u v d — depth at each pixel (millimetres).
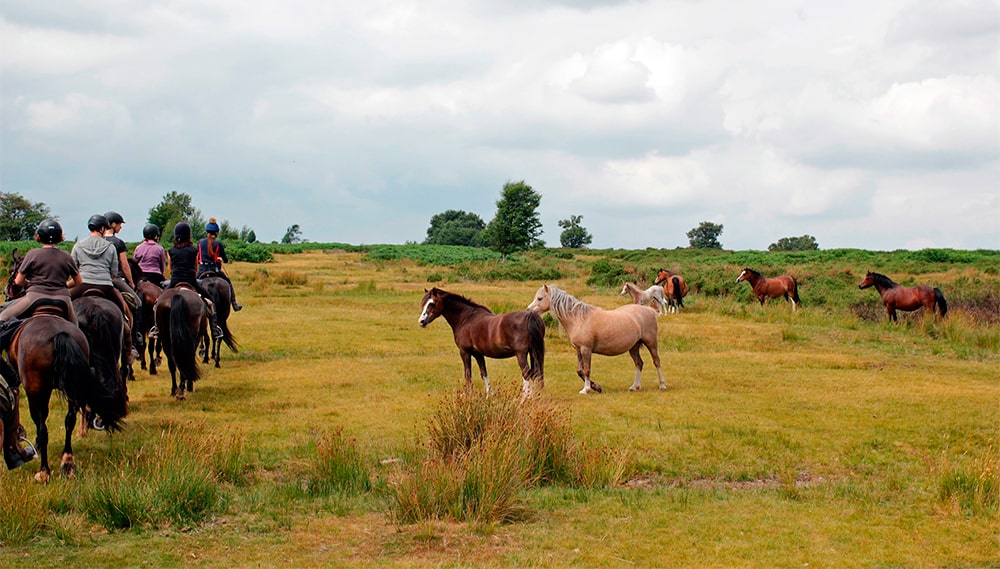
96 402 8328
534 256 76062
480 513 7461
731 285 33125
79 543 6871
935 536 7238
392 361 16812
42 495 7562
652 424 11391
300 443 10164
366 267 52219
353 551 6781
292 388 13797
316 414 11828
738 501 8242
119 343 9461
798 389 14195
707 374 15680
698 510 7938
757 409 12492
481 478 7770
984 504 8070
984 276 39812
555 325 21922
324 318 23953
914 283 36094
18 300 8836
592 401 12961
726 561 6613
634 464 9531
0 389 7609
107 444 9984
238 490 8445
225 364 16359
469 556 6664
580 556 6691
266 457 9617
